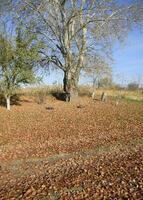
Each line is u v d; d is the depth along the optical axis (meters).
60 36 30.47
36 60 27.25
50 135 18.23
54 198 8.76
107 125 20.70
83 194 8.77
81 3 29.31
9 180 10.80
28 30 26.86
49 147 15.41
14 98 30.02
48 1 28.58
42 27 29.42
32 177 10.90
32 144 16.22
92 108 27.50
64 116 23.97
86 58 31.02
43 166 12.22
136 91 42.31
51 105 28.59
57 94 33.22
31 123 21.67
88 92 36.50
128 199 8.22
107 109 27.03
